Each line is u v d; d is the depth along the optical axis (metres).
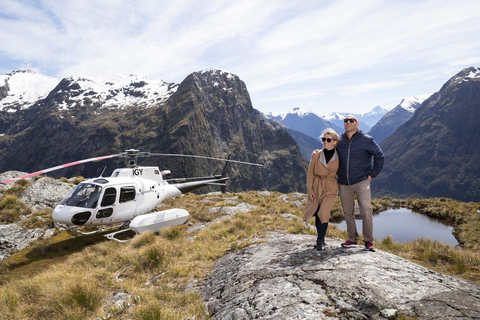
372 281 3.63
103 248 9.29
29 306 5.13
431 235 16.20
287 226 11.43
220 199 20.78
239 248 7.92
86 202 10.39
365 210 5.07
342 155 5.13
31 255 9.79
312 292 3.65
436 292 3.21
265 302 3.72
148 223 11.10
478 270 6.91
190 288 5.71
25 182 15.76
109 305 4.95
